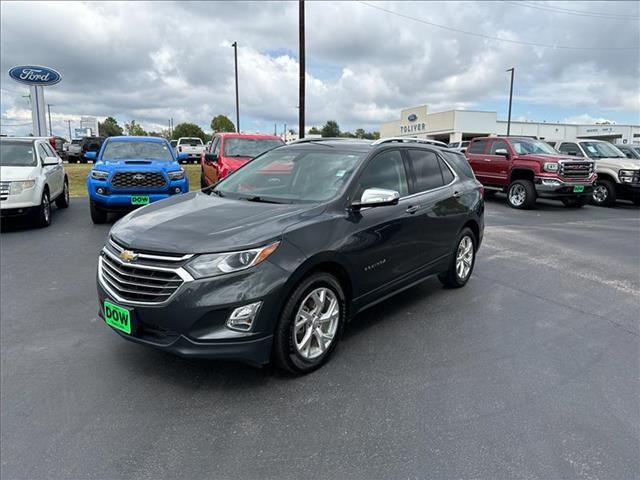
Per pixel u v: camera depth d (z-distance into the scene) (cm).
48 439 279
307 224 355
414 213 465
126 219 390
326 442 279
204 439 280
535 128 6141
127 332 329
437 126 6041
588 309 520
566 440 285
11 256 707
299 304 343
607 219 1238
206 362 374
